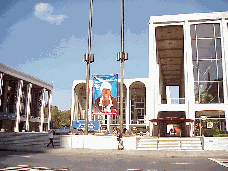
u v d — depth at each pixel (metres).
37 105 103.50
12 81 83.81
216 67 39.75
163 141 27.00
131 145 24.59
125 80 88.69
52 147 26.22
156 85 42.56
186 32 41.31
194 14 41.56
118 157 17.67
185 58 40.75
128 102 87.69
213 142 23.81
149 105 41.06
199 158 17.30
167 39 48.41
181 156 18.48
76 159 15.67
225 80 38.78
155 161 14.92
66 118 120.88
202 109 38.81
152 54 42.34
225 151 22.33
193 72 40.25
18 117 80.44
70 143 25.73
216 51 40.31
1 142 31.09
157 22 42.94
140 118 97.12
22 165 12.05
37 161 14.04
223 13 40.91
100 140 24.88
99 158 16.64
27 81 86.19
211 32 41.06
